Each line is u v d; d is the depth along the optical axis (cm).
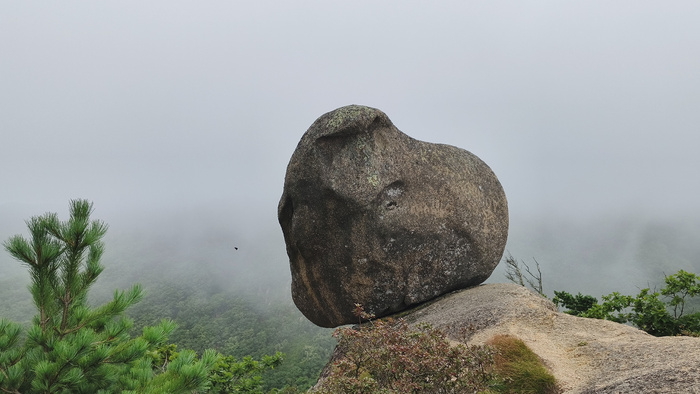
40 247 505
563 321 628
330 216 802
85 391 525
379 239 798
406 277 830
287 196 843
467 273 871
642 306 997
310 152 790
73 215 523
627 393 375
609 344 523
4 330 527
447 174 854
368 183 779
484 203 882
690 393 336
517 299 698
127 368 569
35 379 495
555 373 499
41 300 514
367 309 837
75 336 516
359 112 779
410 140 849
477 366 451
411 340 464
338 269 827
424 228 820
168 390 507
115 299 555
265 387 3378
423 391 428
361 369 464
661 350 463
